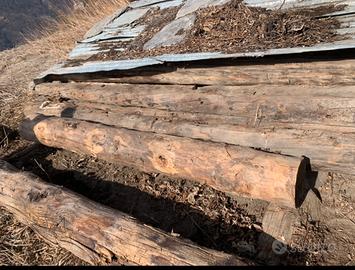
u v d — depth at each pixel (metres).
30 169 5.23
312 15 4.28
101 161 4.95
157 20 6.12
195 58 4.42
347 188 3.44
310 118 3.71
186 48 4.87
